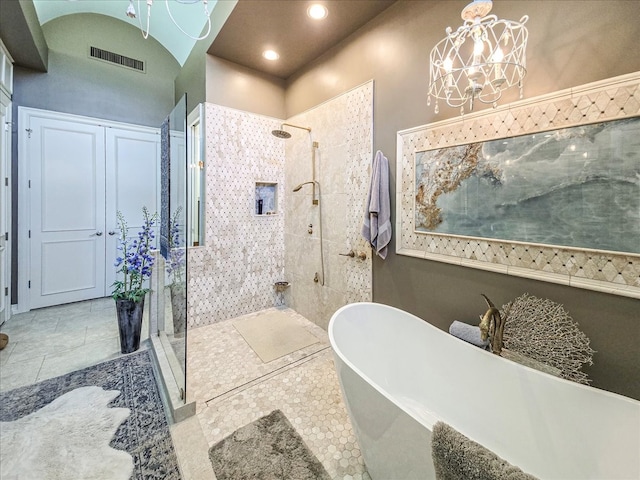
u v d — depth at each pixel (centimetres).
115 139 367
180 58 393
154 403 179
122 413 170
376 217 214
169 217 233
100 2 330
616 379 126
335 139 265
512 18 150
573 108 131
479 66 126
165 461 139
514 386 137
